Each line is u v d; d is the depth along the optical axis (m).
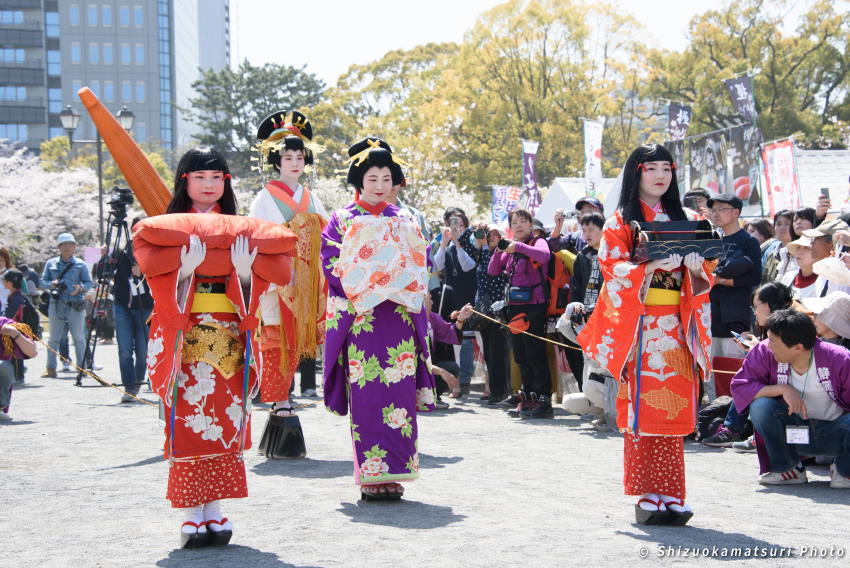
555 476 6.13
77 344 14.34
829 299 6.66
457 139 47.88
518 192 23.56
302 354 7.02
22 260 44.47
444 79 49.56
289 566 3.90
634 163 4.81
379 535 4.46
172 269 4.14
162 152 81.31
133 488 5.71
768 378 6.08
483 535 4.44
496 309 9.79
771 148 19.56
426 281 5.54
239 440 4.33
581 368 9.37
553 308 9.27
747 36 47.78
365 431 5.34
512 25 47.91
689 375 4.70
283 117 7.53
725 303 8.39
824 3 47.41
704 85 47.00
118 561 4.02
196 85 68.06
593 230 8.51
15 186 45.06
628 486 4.77
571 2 47.94
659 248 4.55
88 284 14.31
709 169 23.28
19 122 88.88
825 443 5.89
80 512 5.05
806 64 47.59
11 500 5.37
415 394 5.48
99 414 9.60
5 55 89.50
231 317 4.35
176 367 4.17
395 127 50.00
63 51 90.88
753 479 6.20
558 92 48.31
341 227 5.55
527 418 9.19
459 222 10.91
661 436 4.71
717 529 4.62
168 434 4.23
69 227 45.84
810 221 9.19
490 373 10.33
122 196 11.11
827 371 5.90
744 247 8.44
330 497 5.45
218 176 4.58
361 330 5.43
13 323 9.31
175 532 4.59
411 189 43.09
